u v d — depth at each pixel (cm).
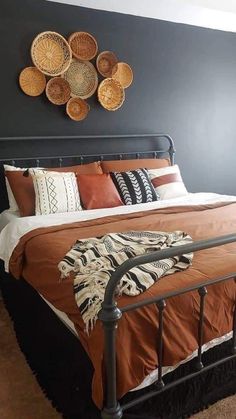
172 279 139
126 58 323
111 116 324
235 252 168
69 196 260
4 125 277
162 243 172
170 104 356
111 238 182
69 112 298
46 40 280
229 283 146
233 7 329
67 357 155
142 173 303
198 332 135
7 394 167
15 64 274
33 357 190
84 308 129
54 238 195
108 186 281
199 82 370
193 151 381
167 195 306
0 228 260
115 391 117
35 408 158
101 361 118
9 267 208
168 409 143
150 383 130
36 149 292
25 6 271
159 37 338
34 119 288
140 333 124
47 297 161
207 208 268
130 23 320
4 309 260
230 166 413
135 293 127
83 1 290
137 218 240
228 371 158
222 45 378
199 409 152
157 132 353
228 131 401
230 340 150
